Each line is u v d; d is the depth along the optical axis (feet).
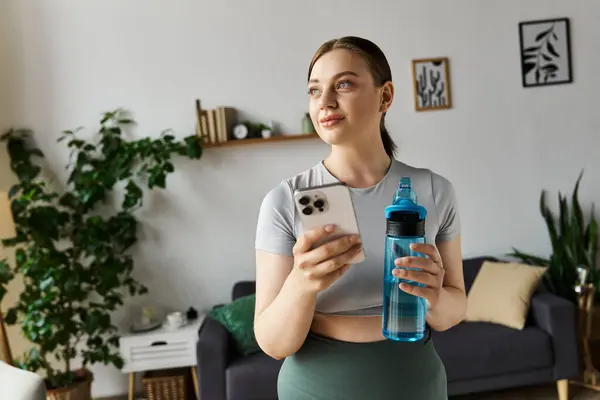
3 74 9.85
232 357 8.32
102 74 10.00
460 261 3.35
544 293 8.95
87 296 9.55
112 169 9.43
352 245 2.47
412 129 10.23
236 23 10.03
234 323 8.46
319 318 3.01
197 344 7.84
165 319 10.19
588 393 8.78
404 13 10.09
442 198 3.17
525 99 10.28
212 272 10.25
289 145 10.16
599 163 10.37
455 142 10.27
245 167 10.19
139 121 10.05
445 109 10.23
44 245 9.05
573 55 10.27
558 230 10.39
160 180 9.29
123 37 9.99
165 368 9.45
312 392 2.94
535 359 8.13
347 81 2.80
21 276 9.80
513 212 10.40
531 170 10.36
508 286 8.82
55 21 9.92
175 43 10.02
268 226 3.00
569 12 10.19
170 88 10.03
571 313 8.19
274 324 2.76
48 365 8.80
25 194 9.30
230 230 10.23
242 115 10.11
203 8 10.00
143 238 10.13
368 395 2.87
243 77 10.07
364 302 2.94
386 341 2.94
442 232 3.28
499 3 10.16
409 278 2.51
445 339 8.19
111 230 9.47
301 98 10.11
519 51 10.22
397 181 3.06
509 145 10.32
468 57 10.19
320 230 2.44
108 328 9.21
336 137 2.85
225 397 7.85
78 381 9.05
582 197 10.41
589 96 10.30
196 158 9.75
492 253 10.43
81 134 10.00
